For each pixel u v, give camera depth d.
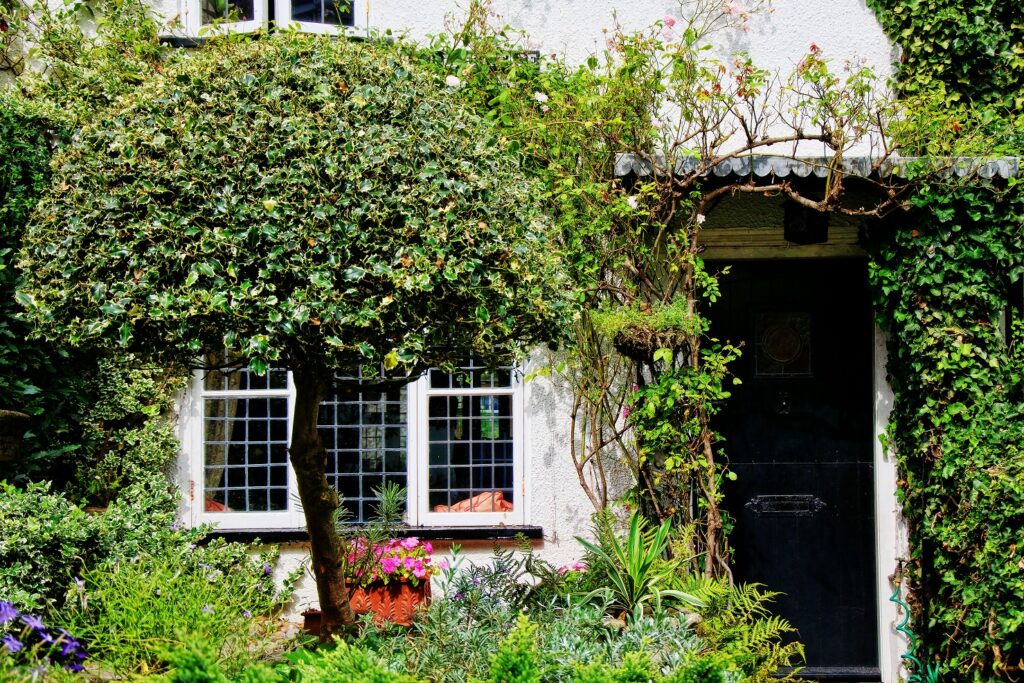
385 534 5.61
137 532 5.04
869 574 6.20
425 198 3.84
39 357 5.58
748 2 6.22
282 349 3.90
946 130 5.22
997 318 5.45
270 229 3.69
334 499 4.50
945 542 5.31
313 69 4.12
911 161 5.21
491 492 6.05
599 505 5.92
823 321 6.30
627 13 6.24
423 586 5.46
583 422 5.90
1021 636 5.03
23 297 4.01
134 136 3.91
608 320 5.19
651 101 5.54
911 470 5.81
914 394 5.66
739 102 6.10
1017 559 4.97
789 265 6.31
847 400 6.27
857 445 6.25
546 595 4.79
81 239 3.82
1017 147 5.64
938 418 5.43
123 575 4.23
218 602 4.13
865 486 6.23
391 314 3.80
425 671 3.84
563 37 6.24
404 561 5.40
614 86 5.46
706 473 5.38
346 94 4.07
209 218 3.74
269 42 4.32
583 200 5.43
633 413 5.49
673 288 5.42
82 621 4.15
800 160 5.30
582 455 5.86
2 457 5.16
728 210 6.19
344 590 4.64
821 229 5.93
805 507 6.25
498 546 5.36
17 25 6.03
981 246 5.37
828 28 6.21
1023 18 6.05
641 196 5.40
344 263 3.74
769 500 6.26
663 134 5.64
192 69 4.15
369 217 3.78
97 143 4.03
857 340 6.27
